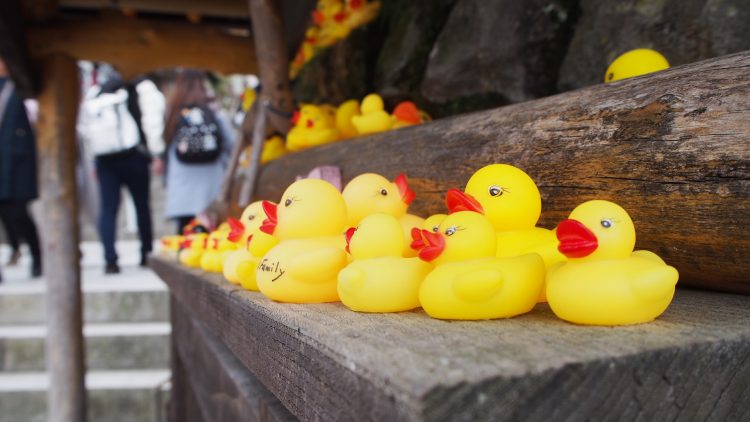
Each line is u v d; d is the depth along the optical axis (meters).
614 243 0.79
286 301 1.03
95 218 6.41
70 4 3.70
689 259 1.02
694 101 0.98
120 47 3.57
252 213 1.38
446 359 0.62
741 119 0.92
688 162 0.97
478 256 0.85
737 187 0.91
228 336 1.24
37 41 3.42
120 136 4.61
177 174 4.19
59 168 3.45
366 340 0.71
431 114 2.38
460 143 1.43
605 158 1.09
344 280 0.88
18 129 4.56
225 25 4.03
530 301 0.84
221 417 1.74
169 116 4.21
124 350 3.96
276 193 2.58
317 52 3.34
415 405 0.53
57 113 3.45
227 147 4.35
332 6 3.10
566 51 1.94
